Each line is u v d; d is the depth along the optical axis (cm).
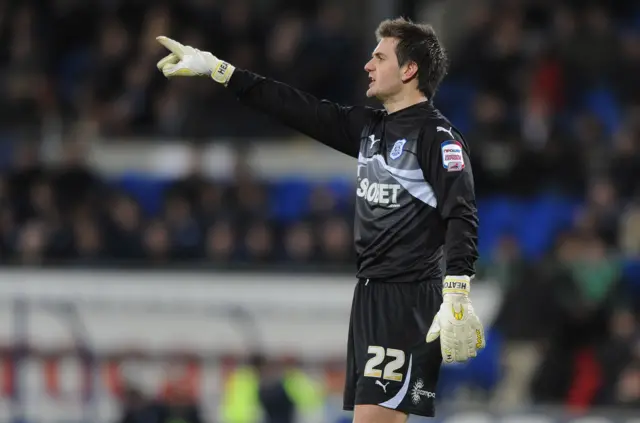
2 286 4272
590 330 3909
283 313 4009
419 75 1781
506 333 3903
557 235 4338
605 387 3806
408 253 1766
